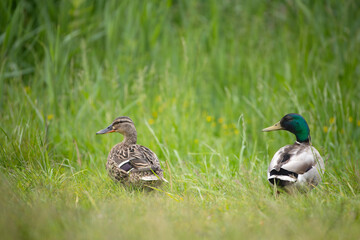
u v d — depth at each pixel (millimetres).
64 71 14016
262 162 10867
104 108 13438
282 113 13141
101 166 11078
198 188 8641
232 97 15164
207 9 18266
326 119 12500
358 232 6297
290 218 6840
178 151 12023
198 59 15445
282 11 18359
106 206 7410
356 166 9922
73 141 10805
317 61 15469
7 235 5891
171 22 18172
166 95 14445
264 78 15617
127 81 14711
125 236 5984
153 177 8695
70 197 8094
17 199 7562
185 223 6668
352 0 16688
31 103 11859
